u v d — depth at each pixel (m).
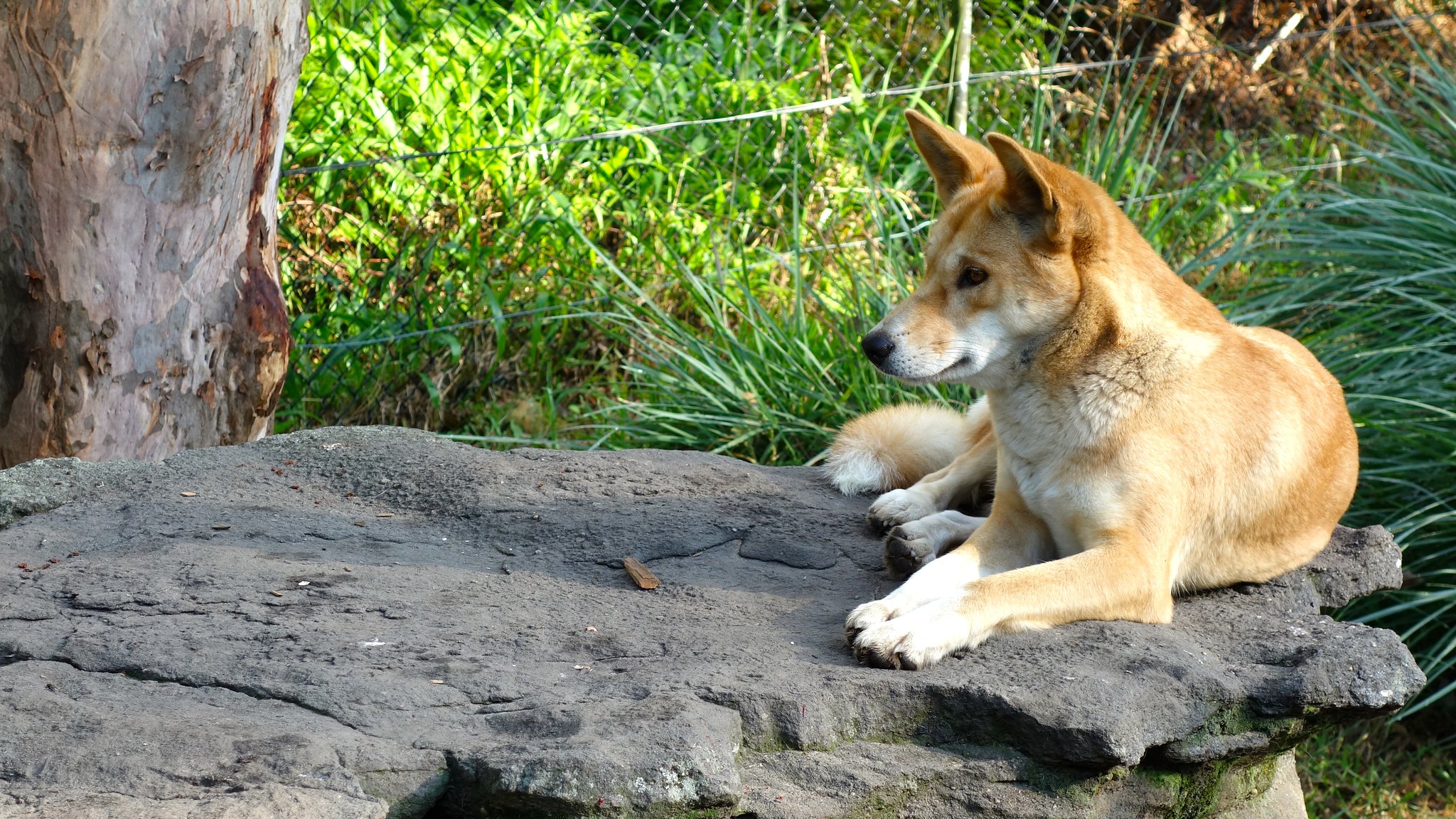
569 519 3.76
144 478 3.91
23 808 2.09
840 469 4.23
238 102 4.21
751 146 7.27
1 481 3.75
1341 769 5.46
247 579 3.18
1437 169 6.07
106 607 2.97
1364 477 5.35
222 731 2.35
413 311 6.30
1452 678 5.62
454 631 2.96
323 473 4.08
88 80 3.92
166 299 4.26
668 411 5.88
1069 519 3.29
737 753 2.52
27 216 3.99
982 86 7.84
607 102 7.27
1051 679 2.74
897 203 6.82
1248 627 3.22
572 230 6.34
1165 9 9.30
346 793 2.20
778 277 6.84
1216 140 8.45
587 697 2.60
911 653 2.80
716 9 8.11
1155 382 3.25
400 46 6.79
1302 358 3.79
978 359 3.38
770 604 3.27
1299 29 9.26
